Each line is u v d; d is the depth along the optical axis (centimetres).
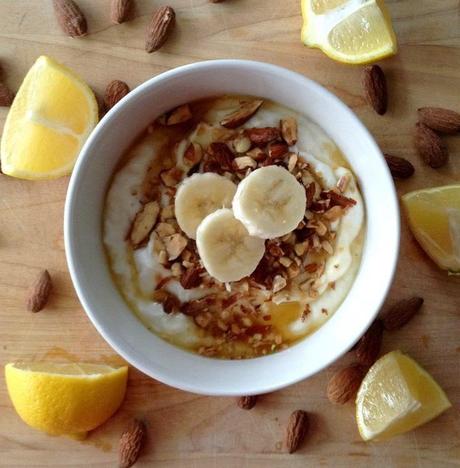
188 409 40
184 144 37
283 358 37
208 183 37
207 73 35
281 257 37
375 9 37
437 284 39
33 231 40
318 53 39
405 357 39
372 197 36
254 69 34
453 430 40
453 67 39
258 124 37
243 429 40
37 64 38
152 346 37
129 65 39
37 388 38
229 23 39
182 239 37
